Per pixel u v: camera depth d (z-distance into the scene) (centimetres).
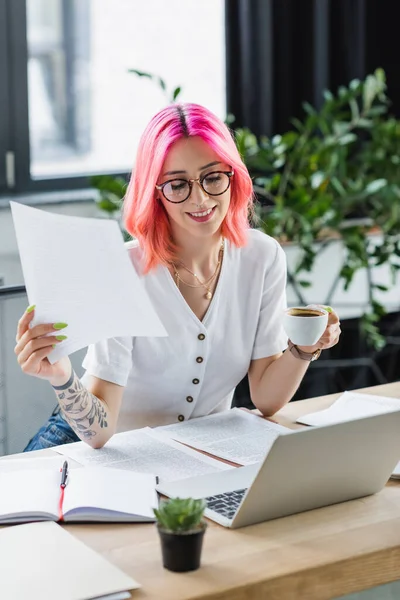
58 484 164
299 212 369
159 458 182
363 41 438
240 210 207
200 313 210
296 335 189
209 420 205
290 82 433
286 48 429
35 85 398
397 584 159
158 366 209
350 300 434
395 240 399
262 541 147
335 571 140
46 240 165
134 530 151
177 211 195
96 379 198
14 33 384
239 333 215
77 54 404
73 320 172
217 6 423
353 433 153
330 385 444
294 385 206
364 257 384
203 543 145
